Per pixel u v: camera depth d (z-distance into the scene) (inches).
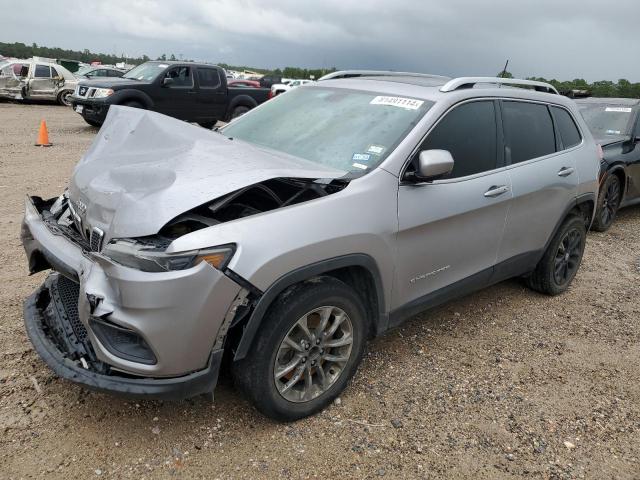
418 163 135.6
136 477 103.3
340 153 140.0
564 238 199.8
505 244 168.6
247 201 128.3
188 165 117.5
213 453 111.0
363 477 108.5
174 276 96.7
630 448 124.3
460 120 149.9
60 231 123.8
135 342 102.0
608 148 304.2
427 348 160.2
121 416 119.2
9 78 838.5
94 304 100.7
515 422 130.1
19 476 101.1
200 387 104.7
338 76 185.6
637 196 326.6
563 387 146.8
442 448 118.9
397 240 130.4
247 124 170.7
